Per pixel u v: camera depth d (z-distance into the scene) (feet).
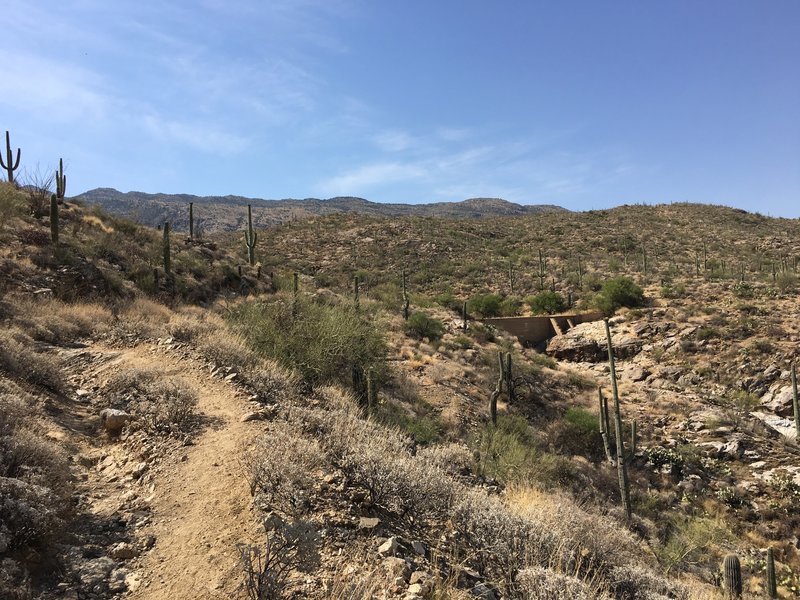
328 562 14.58
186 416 25.53
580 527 22.98
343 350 46.88
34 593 12.56
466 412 71.00
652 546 43.06
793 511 63.72
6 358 27.22
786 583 49.06
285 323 45.68
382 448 23.00
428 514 19.47
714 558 51.39
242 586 13.24
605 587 19.26
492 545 18.33
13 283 51.83
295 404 30.17
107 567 14.16
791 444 80.33
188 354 36.91
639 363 123.95
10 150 87.10
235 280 97.55
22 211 73.51
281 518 16.19
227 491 18.37
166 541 15.71
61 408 26.03
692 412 90.63
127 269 75.25
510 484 34.37
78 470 20.13
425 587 14.07
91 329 44.29
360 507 18.30
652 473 71.15
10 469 16.65
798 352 109.60
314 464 20.51
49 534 14.57
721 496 66.54
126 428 24.34
